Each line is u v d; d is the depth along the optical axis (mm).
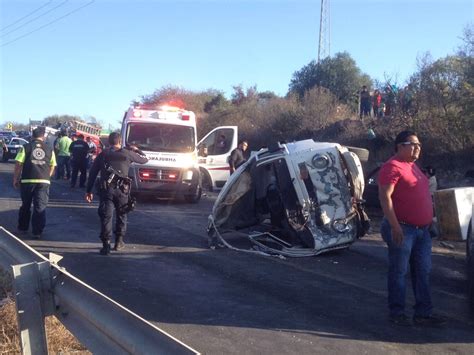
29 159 10445
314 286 7875
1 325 5371
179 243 10617
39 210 10477
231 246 10258
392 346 5648
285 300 7137
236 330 5965
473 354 5504
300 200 9805
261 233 10805
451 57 19828
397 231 6066
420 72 20672
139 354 3117
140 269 8508
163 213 14523
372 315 6625
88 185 9508
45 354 4234
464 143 18016
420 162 18719
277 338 5762
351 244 10055
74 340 5207
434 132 18766
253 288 7660
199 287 7617
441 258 10172
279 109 30000
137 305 6734
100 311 3594
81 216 13383
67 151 22906
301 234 9852
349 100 36500
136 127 16734
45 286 4254
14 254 5363
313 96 28562
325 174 9859
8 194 17406
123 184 9461
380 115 22766
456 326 6348
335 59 42156
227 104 41562
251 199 11062
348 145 21875
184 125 16953
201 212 14930
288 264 9195
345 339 5801
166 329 5930
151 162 15922
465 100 18000
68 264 8680
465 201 8273
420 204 6148
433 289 8062
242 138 30766
